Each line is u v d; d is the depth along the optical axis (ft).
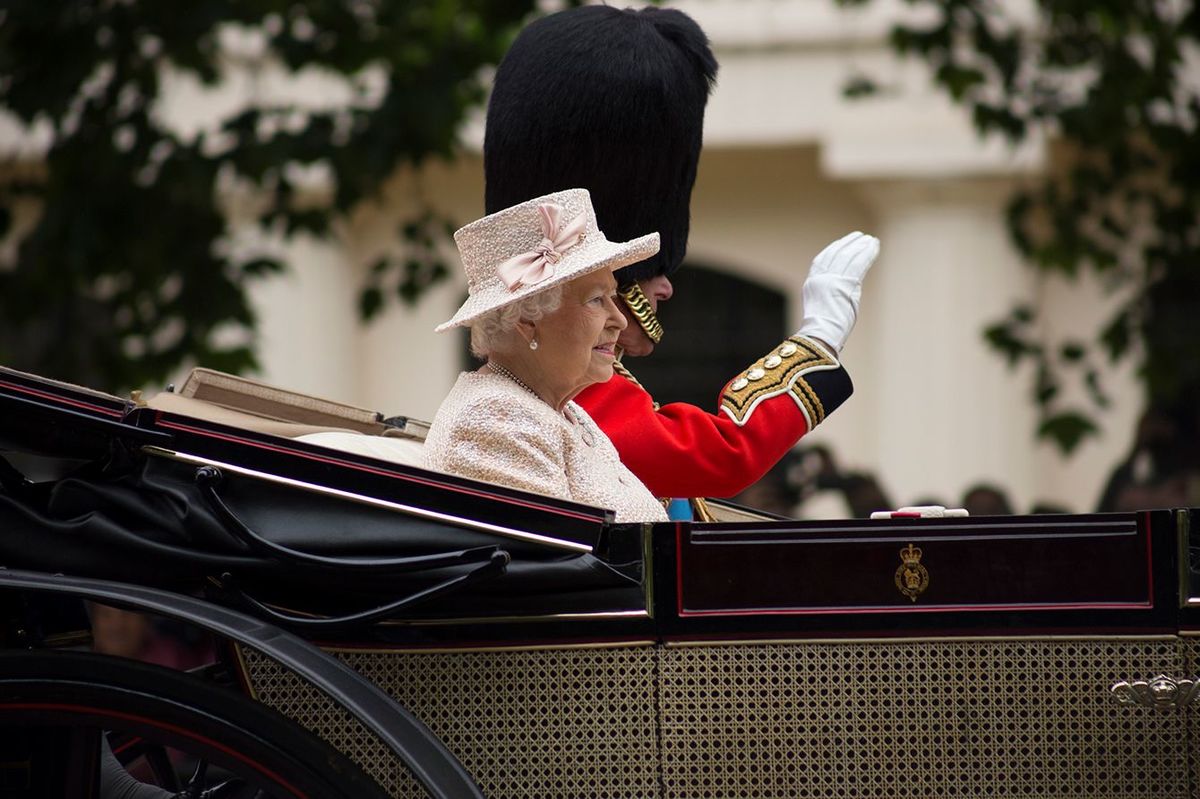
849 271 32.19
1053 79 87.25
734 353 131.34
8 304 80.02
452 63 78.89
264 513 24.07
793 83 120.78
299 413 32.53
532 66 32.09
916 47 85.05
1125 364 117.29
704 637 24.17
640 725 24.23
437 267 85.30
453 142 80.02
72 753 23.68
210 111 116.98
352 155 77.20
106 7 75.72
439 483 23.93
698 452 29.50
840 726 24.04
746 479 29.86
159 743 23.18
